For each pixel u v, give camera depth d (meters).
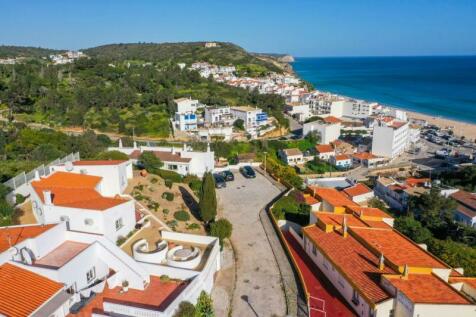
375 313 30.42
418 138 171.12
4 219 40.78
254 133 152.25
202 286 33.62
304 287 35.84
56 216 39.00
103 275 34.44
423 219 79.19
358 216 47.81
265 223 51.44
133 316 28.70
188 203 54.94
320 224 45.25
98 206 39.50
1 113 134.62
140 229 43.50
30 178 51.91
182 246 39.66
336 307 34.25
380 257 35.31
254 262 41.47
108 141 107.75
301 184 70.44
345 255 38.12
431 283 32.09
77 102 148.62
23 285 28.12
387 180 104.38
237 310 33.38
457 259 46.12
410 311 28.94
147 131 136.38
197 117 153.12
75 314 28.81
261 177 74.56
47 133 90.25
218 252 39.25
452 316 28.66
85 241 35.88
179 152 75.25
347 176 119.75
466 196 86.88
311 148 140.75
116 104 154.25
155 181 60.62
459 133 181.25
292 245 46.34
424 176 120.31
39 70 188.25
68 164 51.62
